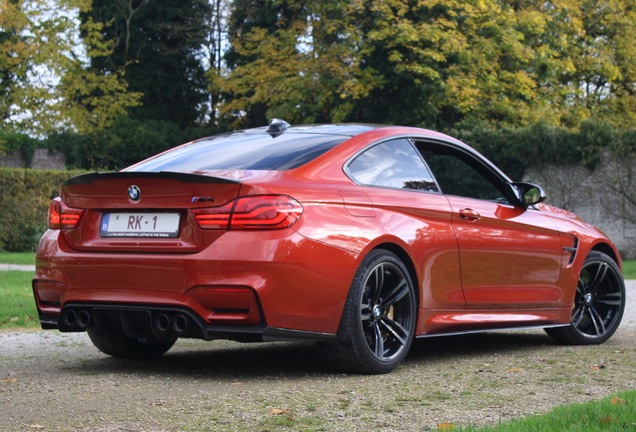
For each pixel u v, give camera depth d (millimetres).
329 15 30453
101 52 32719
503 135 23656
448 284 5152
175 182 4363
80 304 4598
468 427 3107
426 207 5059
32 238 21109
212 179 4285
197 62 38969
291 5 32625
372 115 30094
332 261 4422
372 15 28547
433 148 5355
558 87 30953
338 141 4902
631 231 22734
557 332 6164
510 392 4156
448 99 28156
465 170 5477
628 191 22641
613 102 32906
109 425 3467
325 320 4445
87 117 33500
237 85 33656
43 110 30953
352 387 4293
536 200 5738
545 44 29922
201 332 4309
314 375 4688
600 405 3418
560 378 4555
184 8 37969
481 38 28219
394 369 4840
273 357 5473
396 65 27438
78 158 31078
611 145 22656
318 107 28844
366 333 4719
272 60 32781
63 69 30859
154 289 4375
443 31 27938
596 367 4895
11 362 5254
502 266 5520
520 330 7152
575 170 23078
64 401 3951
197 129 35875
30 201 21094
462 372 4793
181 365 5113
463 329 5285
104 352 5320
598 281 6312
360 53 27891
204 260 4254
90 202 4664
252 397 4031
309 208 4410
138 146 33125
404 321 4895
